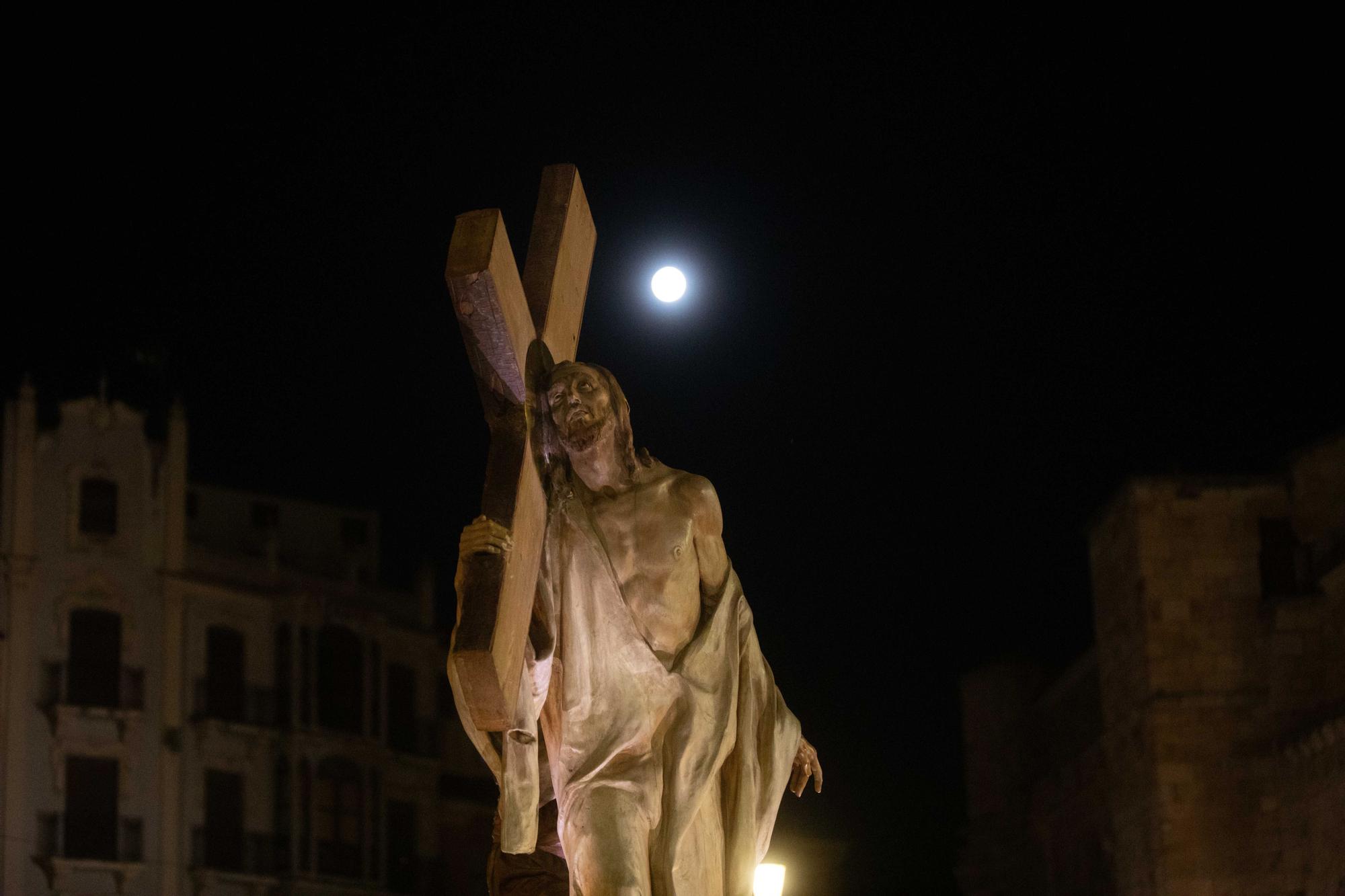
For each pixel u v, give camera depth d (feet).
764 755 16.08
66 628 138.41
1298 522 100.99
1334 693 96.37
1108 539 108.06
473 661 12.64
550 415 15.43
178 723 140.56
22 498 139.44
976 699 139.64
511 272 14.26
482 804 161.68
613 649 15.25
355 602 156.25
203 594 145.38
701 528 15.61
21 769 133.59
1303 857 92.58
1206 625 99.91
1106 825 112.57
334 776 148.05
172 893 136.36
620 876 14.51
